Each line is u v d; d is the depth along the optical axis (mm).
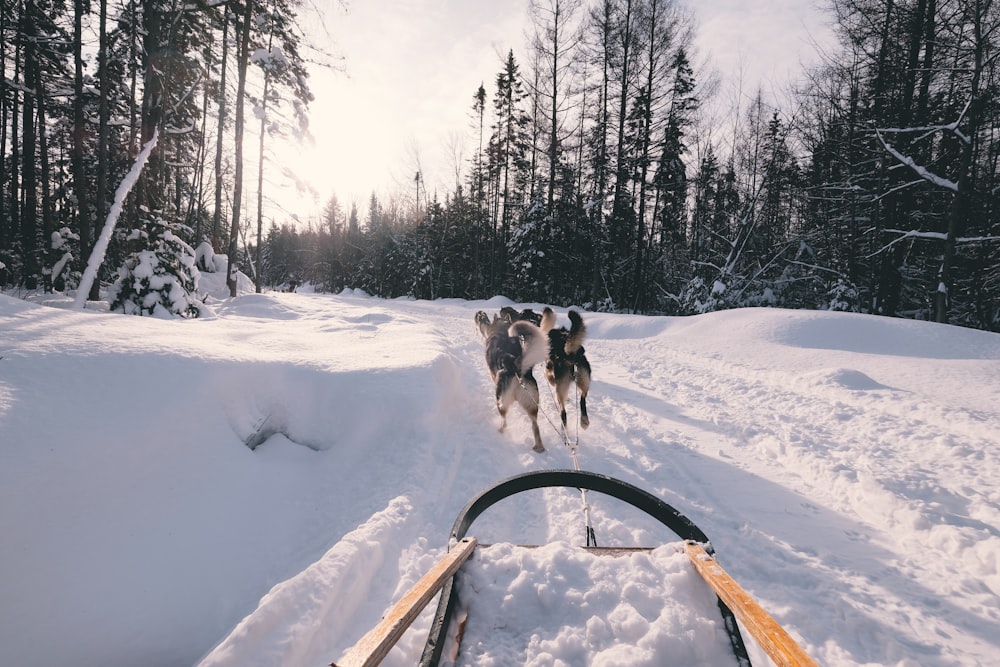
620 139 26766
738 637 1821
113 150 19312
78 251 18016
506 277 39688
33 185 19672
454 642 1828
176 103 17141
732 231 30047
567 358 6270
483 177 41750
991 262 20562
